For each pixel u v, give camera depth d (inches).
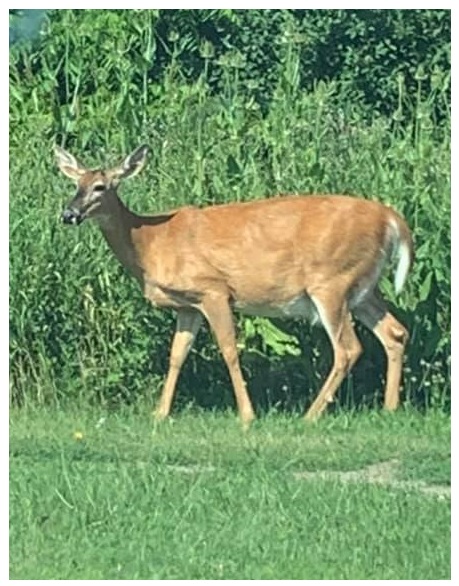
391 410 749.9
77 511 598.5
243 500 607.2
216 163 813.2
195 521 590.6
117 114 883.4
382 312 765.3
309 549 565.9
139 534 580.7
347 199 761.6
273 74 1055.6
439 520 586.9
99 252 788.0
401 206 796.6
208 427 722.2
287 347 782.5
